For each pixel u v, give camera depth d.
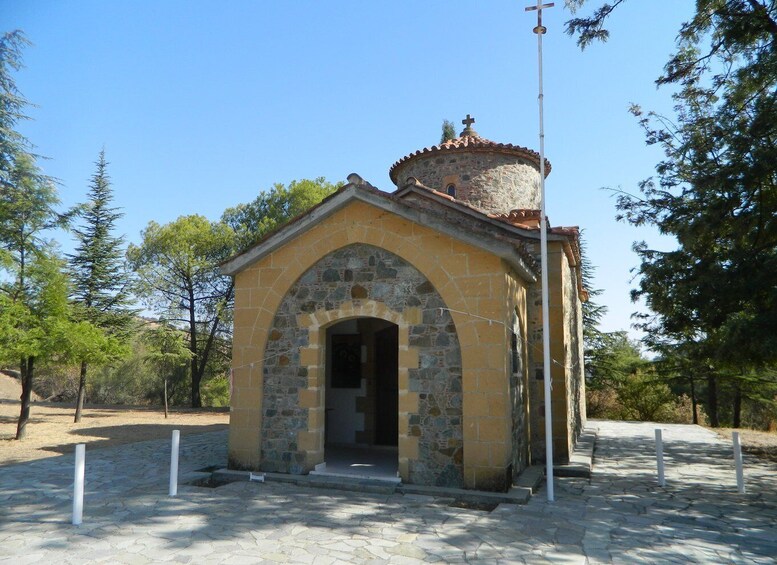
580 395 16.89
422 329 8.77
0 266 14.97
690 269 12.55
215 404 33.66
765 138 11.03
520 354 9.88
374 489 8.25
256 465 9.38
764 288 10.98
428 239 8.87
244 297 9.92
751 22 11.45
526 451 10.10
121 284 24.19
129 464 10.43
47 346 14.16
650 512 7.45
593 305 29.38
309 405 9.28
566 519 6.98
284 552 5.55
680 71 13.14
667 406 28.59
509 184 14.67
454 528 6.46
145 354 30.09
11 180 17.61
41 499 7.61
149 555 5.40
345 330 13.24
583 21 12.06
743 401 29.67
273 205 29.53
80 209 19.62
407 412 8.63
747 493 8.73
